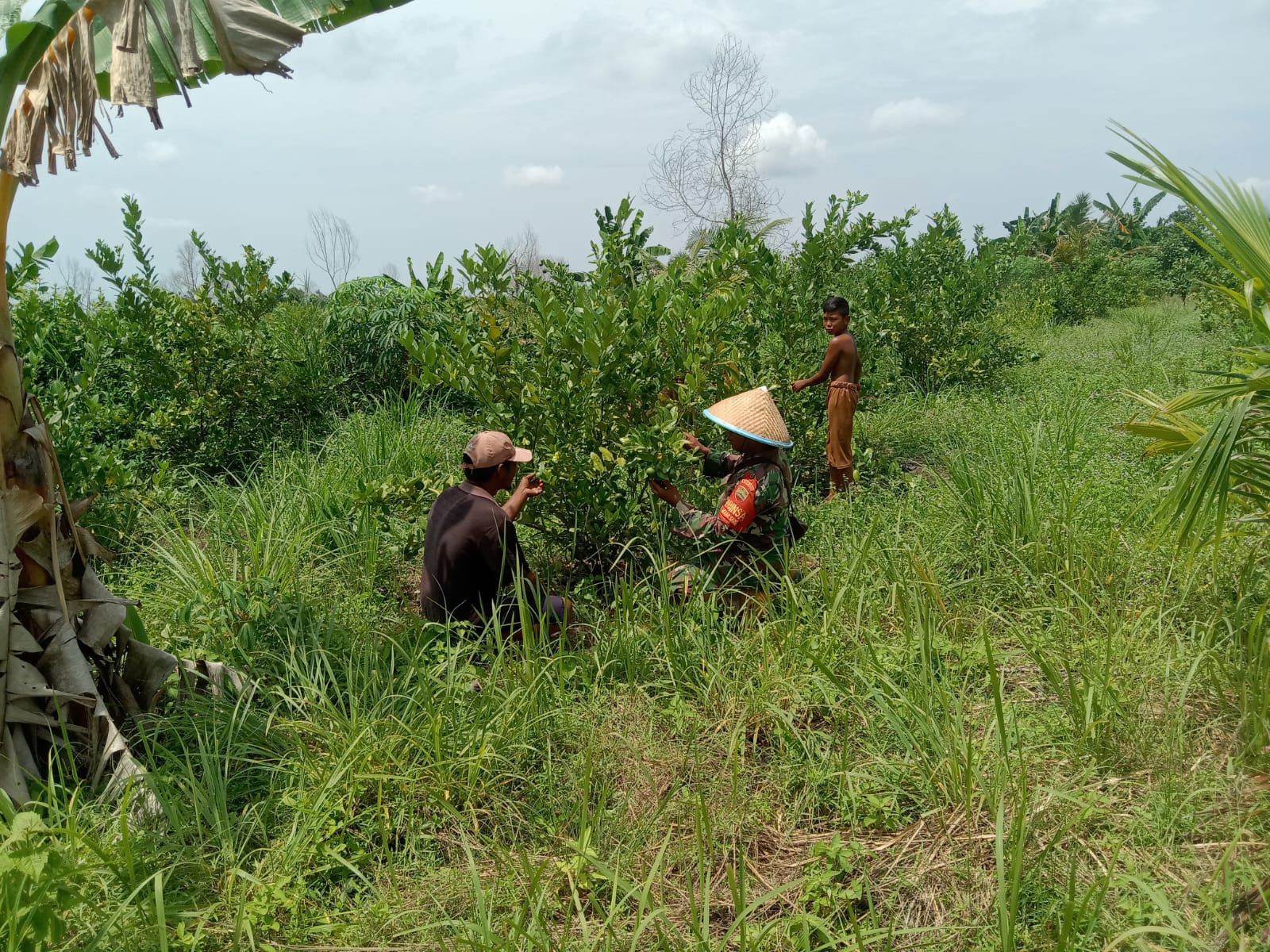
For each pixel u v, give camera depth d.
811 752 3.70
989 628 4.61
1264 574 4.37
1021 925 2.75
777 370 7.67
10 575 3.29
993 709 3.82
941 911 2.90
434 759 3.53
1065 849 3.00
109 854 2.82
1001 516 5.45
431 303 9.43
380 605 5.04
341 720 3.65
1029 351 12.19
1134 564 4.78
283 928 2.89
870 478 7.47
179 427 7.71
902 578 4.86
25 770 3.31
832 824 3.38
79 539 3.65
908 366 10.98
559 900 3.01
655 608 4.69
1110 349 13.13
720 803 3.43
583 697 4.09
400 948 2.80
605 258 5.95
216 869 3.03
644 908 2.72
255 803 3.33
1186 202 3.92
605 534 5.37
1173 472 4.46
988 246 11.84
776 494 4.91
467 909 2.96
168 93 3.96
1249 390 3.84
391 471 7.10
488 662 4.21
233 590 4.27
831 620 4.32
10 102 2.98
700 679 4.20
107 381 8.14
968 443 7.75
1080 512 5.40
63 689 3.39
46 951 2.55
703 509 5.72
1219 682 3.59
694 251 8.20
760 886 3.11
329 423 8.56
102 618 3.62
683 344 5.53
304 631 4.38
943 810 3.28
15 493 3.30
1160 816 3.03
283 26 3.17
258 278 8.42
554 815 3.38
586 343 5.02
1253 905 2.52
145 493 6.44
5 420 3.33
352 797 3.32
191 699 3.82
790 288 8.01
